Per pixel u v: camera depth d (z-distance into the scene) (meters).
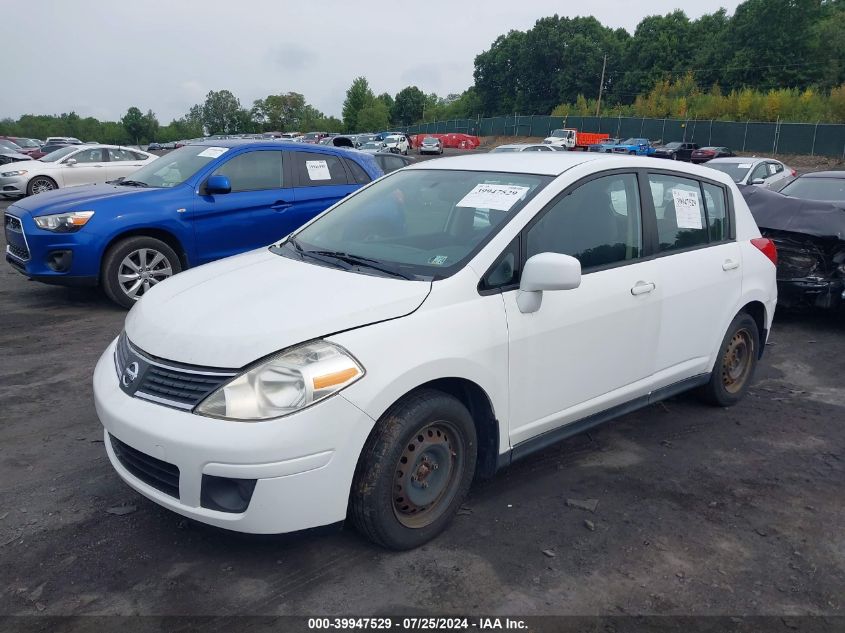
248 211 7.83
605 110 78.50
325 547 3.23
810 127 46.19
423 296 3.18
